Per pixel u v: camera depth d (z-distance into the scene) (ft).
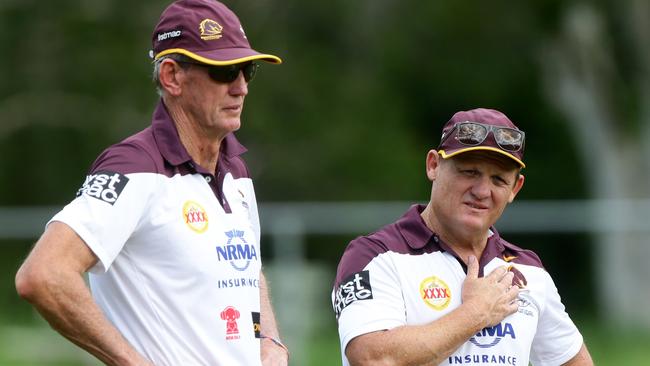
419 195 259.80
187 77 50.44
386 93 272.31
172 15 50.98
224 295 49.98
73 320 45.93
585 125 264.11
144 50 241.35
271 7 258.78
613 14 254.27
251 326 50.96
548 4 263.70
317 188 246.47
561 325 56.39
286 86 252.62
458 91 281.74
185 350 49.14
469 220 52.75
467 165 52.47
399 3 275.80
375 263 52.90
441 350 50.80
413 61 278.87
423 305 52.47
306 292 132.57
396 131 264.72
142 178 48.60
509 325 53.01
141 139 49.98
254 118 243.40
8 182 237.66
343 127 254.06
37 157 238.07
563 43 263.70
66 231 46.57
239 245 51.11
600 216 135.85
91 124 238.27
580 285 221.66
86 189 47.91
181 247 49.19
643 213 134.92
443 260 53.42
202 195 50.60
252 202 54.90
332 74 263.70
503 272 53.26
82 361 149.79
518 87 280.51
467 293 52.29
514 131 52.75
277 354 54.19
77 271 46.37
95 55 239.50
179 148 50.21
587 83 259.60
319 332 148.97
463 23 273.54
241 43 51.19
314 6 265.75
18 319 168.45
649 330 162.30
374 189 249.55
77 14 242.99
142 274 49.08
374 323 51.57
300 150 248.11
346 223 135.95
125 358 46.26
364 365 51.26
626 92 257.14
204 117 50.62
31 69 240.73
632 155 256.73
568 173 283.79
